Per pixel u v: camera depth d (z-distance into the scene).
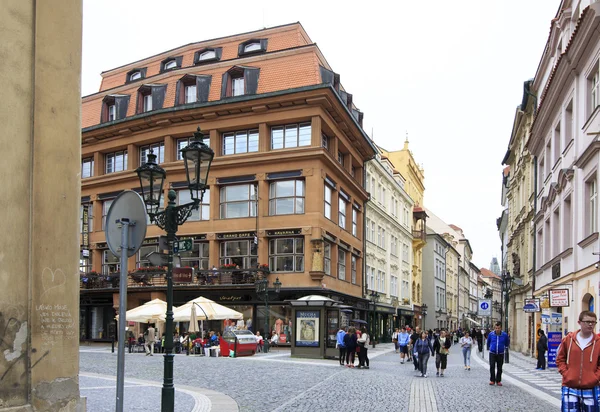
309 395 14.12
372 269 51.72
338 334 25.16
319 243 35.75
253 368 21.64
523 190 41.12
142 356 28.88
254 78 38.44
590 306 20.44
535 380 19.83
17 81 6.41
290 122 37.53
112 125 41.81
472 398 14.41
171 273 10.69
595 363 7.45
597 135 18.33
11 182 6.26
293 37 39.94
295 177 36.81
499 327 18.08
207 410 11.45
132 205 6.74
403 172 69.44
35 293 6.42
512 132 43.75
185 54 42.94
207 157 11.16
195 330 29.08
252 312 36.84
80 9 7.34
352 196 45.09
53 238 6.71
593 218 19.81
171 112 39.09
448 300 95.12
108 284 41.03
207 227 38.34
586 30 18.67
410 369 24.92
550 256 28.50
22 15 6.53
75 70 7.19
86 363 23.22
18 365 6.16
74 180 7.05
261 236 36.91
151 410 11.23
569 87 23.12
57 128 6.89
